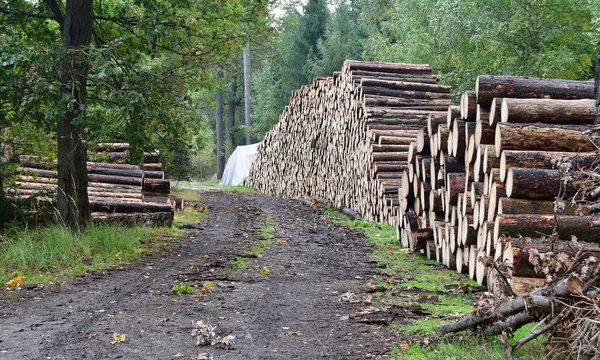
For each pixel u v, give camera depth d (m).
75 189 10.48
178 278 8.10
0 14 11.02
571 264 4.54
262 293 7.31
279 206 19.53
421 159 10.96
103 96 11.76
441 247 9.80
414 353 4.92
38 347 4.96
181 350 4.98
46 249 8.80
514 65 19.95
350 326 5.86
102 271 8.39
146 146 10.51
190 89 12.88
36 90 8.98
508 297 4.90
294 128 25.77
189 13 11.47
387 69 18.33
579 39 20.97
